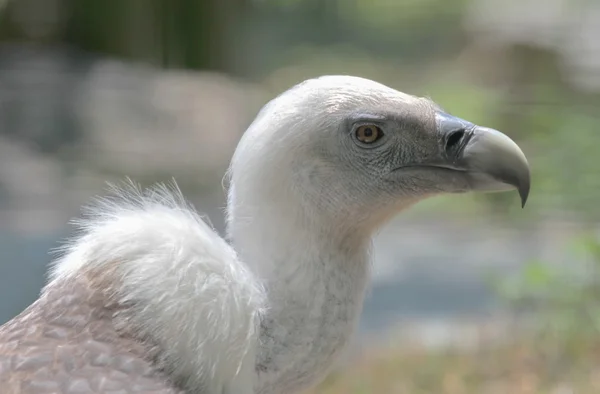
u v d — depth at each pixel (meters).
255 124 5.54
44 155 21.73
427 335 11.91
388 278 14.78
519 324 11.84
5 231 16.78
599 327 11.00
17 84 23.33
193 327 4.88
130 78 25.05
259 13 45.69
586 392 9.76
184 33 30.66
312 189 5.40
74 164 21.28
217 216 17.75
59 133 22.41
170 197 5.43
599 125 15.89
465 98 22.78
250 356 5.11
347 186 5.46
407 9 48.88
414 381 10.22
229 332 4.99
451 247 16.58
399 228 18.42
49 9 28.17
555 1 36.59
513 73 26.12
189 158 21.91
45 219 17.73
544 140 16.03
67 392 4.47
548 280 11.30
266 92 27.33
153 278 4.92
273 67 39.62
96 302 4.91
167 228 5.09
